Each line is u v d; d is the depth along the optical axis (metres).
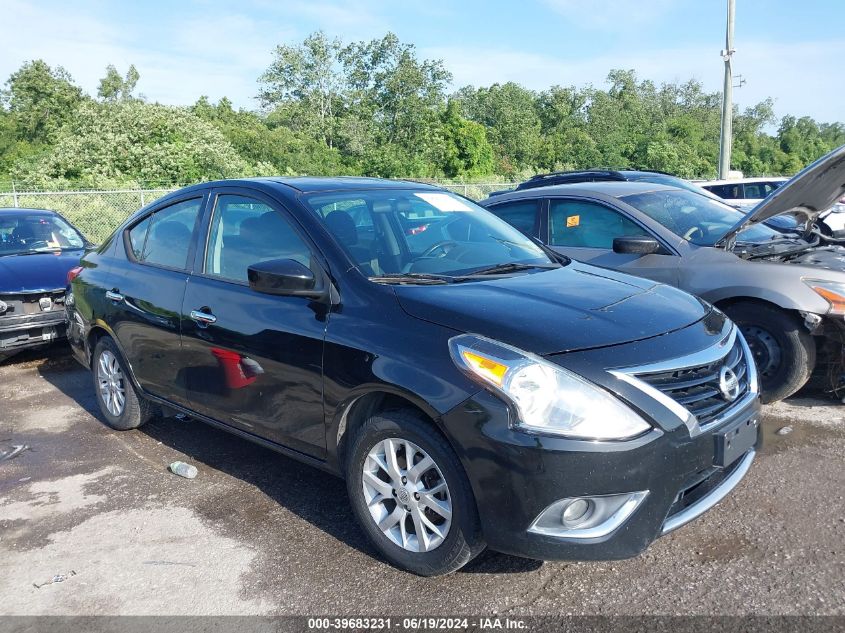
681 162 47.50
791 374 4.79
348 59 51.12
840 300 4.56
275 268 3.28
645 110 73.25
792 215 5.24
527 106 63.47
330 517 3.67
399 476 3.02
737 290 4.85
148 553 3.38
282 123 51.31
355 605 2.90
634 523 2.62
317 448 3.38
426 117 45.94
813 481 3.78
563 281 3.48
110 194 17.36
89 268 5.07
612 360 2.70
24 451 4.76
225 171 29.53
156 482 4.18
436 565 2.94
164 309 4.18
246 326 3.62
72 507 3.90
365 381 3.02
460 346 2.80
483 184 22.83
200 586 3.09
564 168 50.53
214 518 3.70
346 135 47.25
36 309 6.63
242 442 4.79
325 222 3.61
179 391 4.19
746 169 60.56
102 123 29.39
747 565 3.04
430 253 3.74
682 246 5.28
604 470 2.56
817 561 3.04
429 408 2.79
